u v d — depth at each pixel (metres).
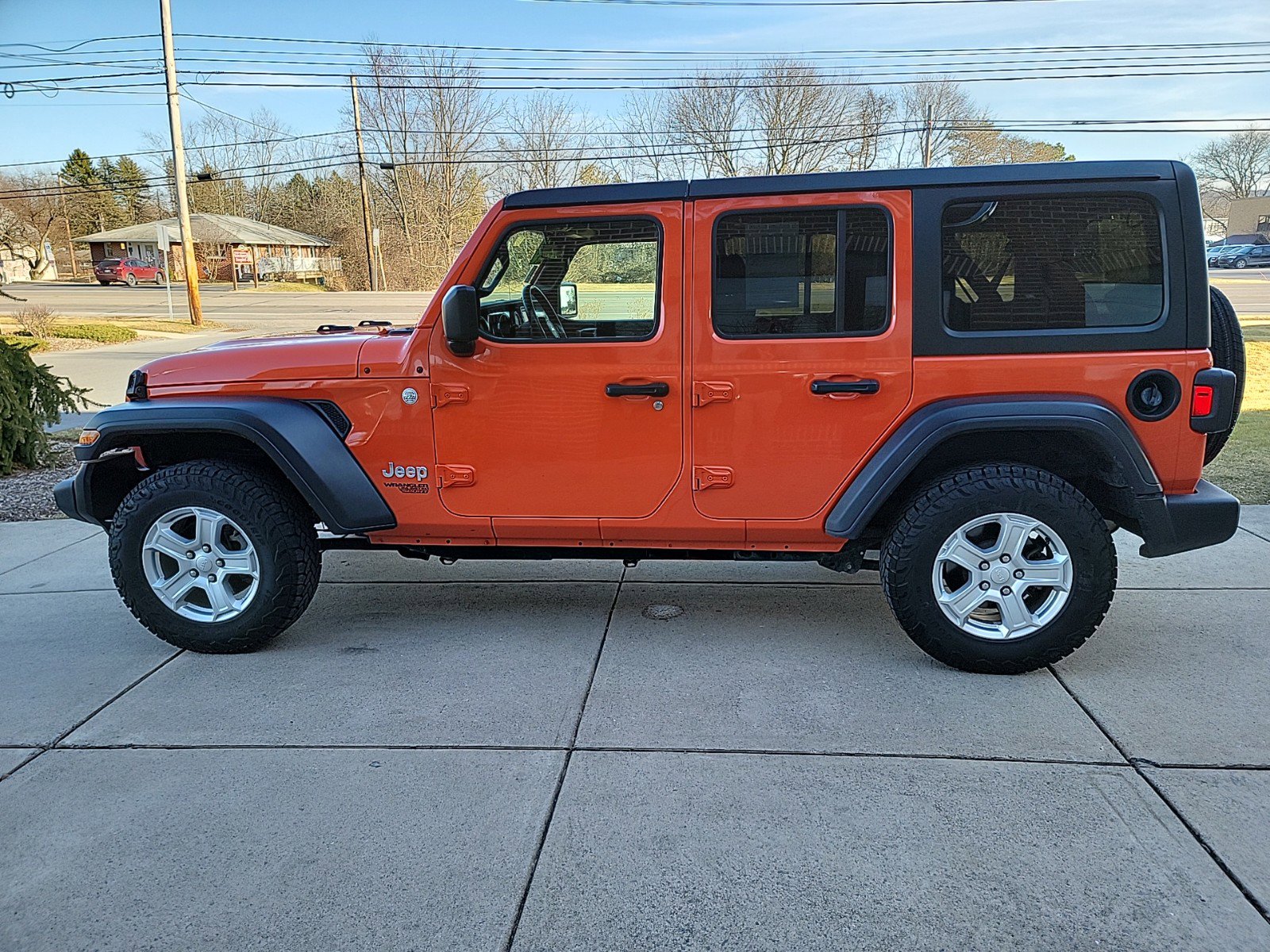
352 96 47.06
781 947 2.10
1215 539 3.35
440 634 4.06
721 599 4.46
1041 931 2.13
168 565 3.92
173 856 2.49
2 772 2.94
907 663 3.64
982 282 3.31
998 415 3.25
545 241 3.50
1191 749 2.92
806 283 3.39
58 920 2.24
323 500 3.67
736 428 3.48
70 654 3.92
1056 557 3.36
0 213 58.16
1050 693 3.33
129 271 50.38
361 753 3.01
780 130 45.31
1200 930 2.12
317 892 2.33
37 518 6.45
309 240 61.34
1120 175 3.20
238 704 3.39
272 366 3.74
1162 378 3.25
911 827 2.54
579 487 3.62
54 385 8.41
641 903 2.26
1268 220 56.56
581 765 2.90
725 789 2.75
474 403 3.61
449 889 2.33
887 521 3.72
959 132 44.88
